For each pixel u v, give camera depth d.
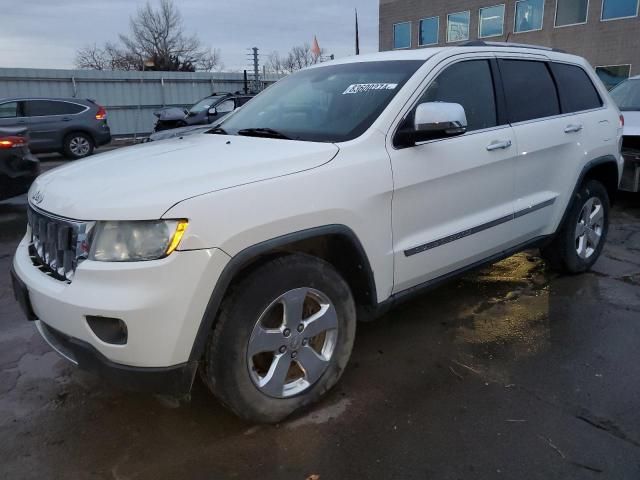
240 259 2.29
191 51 50.31
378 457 2.43
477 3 28.28
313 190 2.53
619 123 4.65
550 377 3.07
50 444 2.56
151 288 2.15
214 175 2.38
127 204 2.20
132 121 23.56
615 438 2.53
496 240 3.56
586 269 4.71
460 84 3.39
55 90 21.52
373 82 3.26
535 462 2.38
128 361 2.22
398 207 2.90
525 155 3.65
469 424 2.66
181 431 2.64
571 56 4.45
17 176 7.00
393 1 32.34
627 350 3.37
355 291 2.95
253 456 2.45
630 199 7.68
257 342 2.46
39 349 3.51
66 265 2.36
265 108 3.68
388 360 3.29
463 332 3.65
